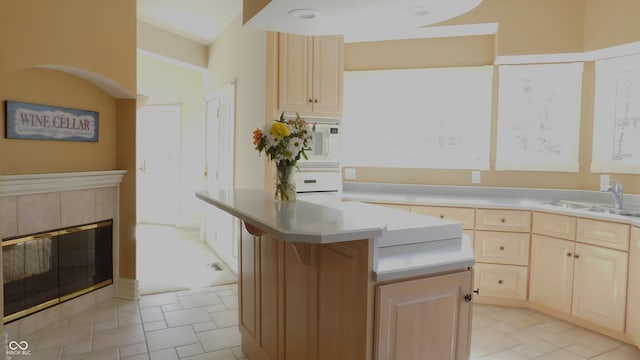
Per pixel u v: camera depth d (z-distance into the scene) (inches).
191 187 271.7
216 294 151.3
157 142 278.1
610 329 116.1
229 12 166.2
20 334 114.2
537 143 158.4
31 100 116.4
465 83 166.1
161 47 188.9
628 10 130.2
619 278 112.7
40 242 119.5
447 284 66.8
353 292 62.8
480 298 142.0
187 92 267.7
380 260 65.1
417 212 144.9
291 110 142.3
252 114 152.6
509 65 157.4
